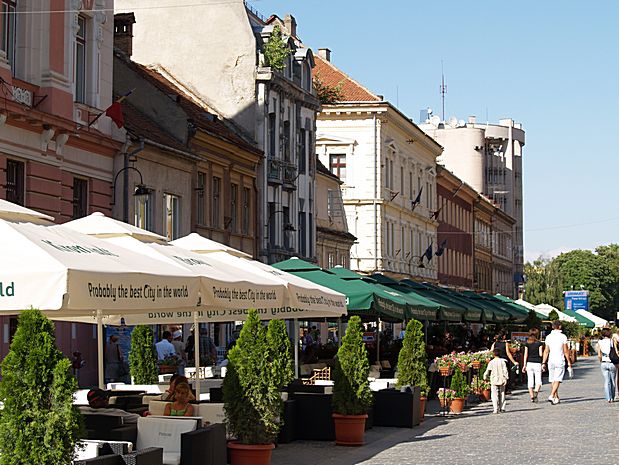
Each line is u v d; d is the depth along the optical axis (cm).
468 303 4084
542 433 2192
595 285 16038
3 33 2720
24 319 955
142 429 1375
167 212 3678
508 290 13050
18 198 2727
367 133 6925
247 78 4828
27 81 2761
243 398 1498
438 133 13038
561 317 7319
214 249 1933
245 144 4553
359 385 1958
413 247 7981
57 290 1065
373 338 4878
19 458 934
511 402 3206
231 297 1521
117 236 1503
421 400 2447
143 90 3934
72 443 951
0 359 2528
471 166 12900
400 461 1725
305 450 1877
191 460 1298
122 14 4228
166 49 4950
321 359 3509
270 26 5069
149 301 1252
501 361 2770
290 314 2344
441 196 9081
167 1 4972
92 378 3042
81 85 3119
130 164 3325
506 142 15488
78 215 3086
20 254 1096
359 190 6931
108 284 1150
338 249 6084
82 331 3005
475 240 10731
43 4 2822
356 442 1945
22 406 941
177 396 1609
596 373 5225
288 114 5134
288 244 5069
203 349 3659
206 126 4159
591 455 1798
